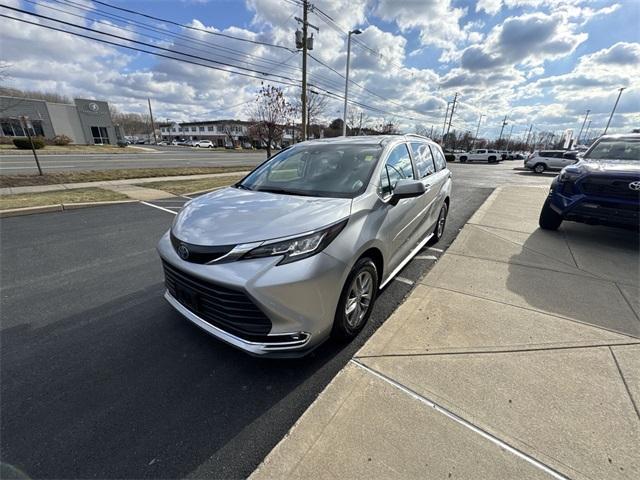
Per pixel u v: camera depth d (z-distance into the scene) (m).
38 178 11.98
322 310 2.11
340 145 3.36
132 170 15.84
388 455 1.57
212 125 92.88
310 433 1.70
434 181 4.20
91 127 46.50
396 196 2.72
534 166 22.69
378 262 2.78
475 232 5.39
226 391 2.07
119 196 9.10
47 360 2.36
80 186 10.91
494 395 1.93
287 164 3.36
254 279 1.92
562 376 2.08
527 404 1.86
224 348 2.50
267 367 2.29
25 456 1.63
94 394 2.04
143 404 1.96
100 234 5.60
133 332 2.71
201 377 2.19
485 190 11.73
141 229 5.94
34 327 2.78
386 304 3.16
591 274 3.69
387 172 2.99
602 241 4.90
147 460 1.62
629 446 1.61
